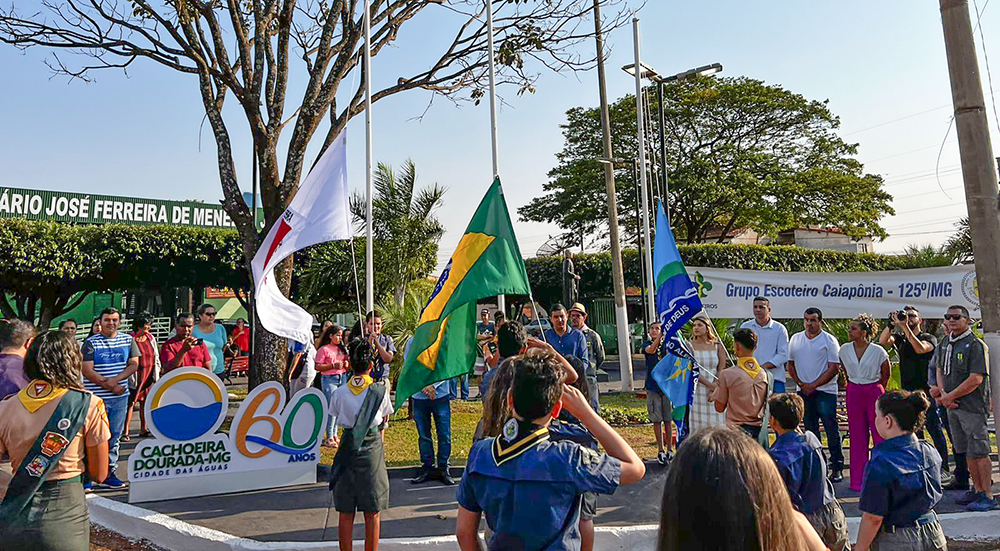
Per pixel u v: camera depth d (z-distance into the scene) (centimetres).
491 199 591
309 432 756
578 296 2986
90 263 2238
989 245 588
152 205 3048
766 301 805
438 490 720
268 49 1145
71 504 368
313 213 836
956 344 669
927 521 374
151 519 602
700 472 176
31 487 355
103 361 736
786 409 428
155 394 688
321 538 567
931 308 1117
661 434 830
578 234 3959
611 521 603
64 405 368
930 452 379
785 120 3641
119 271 2372
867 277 1151
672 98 3619
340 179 845
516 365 268
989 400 645
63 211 2809
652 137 1606
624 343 1592
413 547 544
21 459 363
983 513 602
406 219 1930
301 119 1126
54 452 360
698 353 743
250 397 727
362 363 513
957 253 2327
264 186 1134
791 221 3544
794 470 414
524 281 571
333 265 2150
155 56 1116
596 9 1552
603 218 3797
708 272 1197
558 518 249
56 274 2177
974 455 637
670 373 766
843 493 694
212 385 714
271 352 1080
